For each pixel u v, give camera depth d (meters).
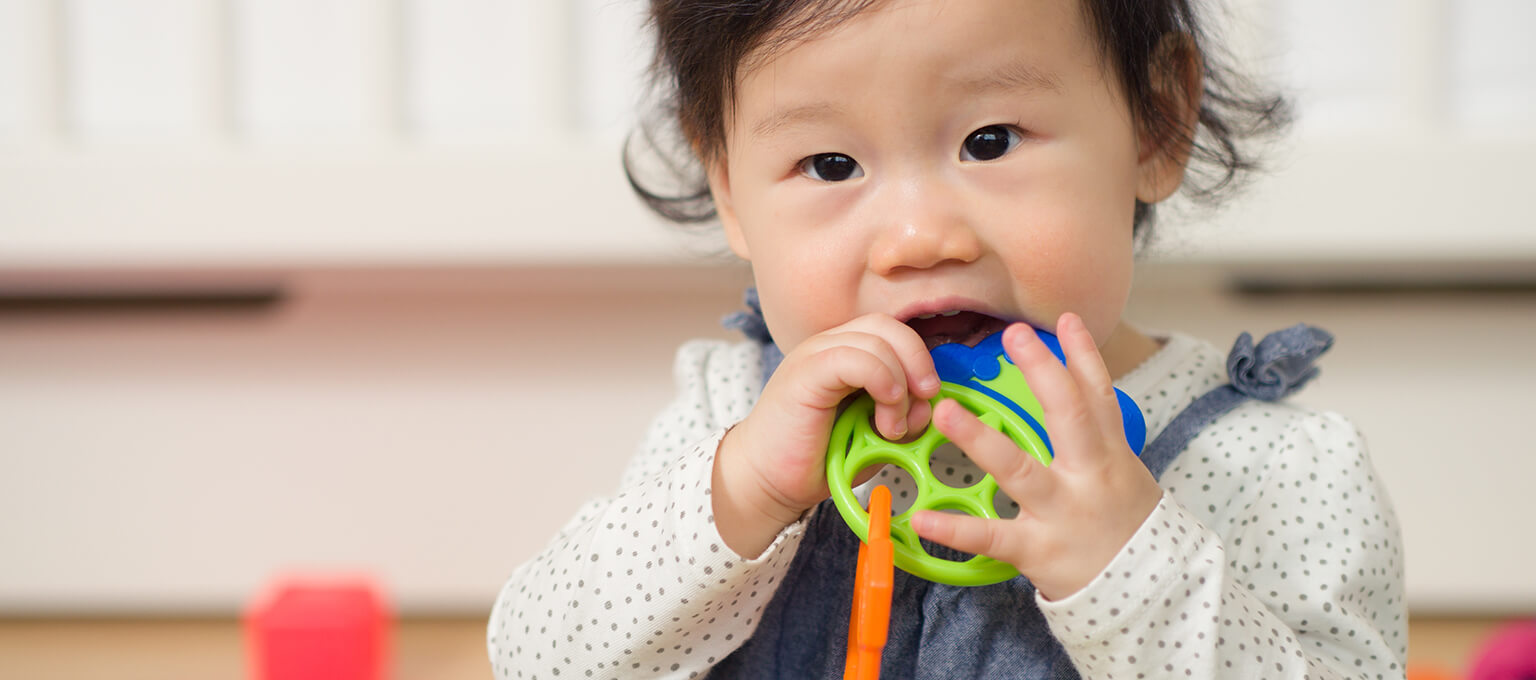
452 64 1.24
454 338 1.33
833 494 0.57
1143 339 0.75
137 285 1.31
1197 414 0.71
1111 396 0.55
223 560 1.33
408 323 1.32
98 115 1.24
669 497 0.62
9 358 1.32
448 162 1.19
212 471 1.33
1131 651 0.54
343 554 1.33
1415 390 1.29
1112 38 0.65
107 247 1.20
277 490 1.33
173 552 1.33
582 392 1.32
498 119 1.24
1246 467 0.69
